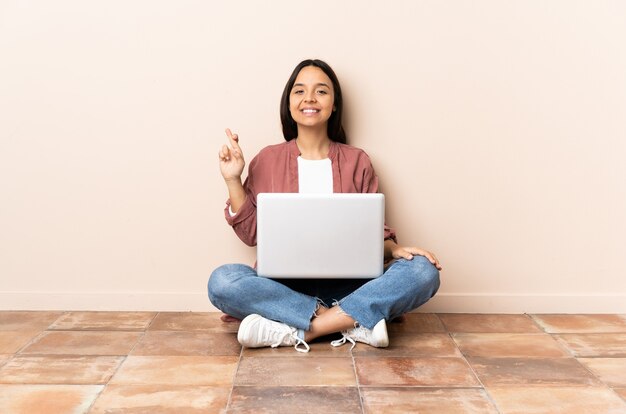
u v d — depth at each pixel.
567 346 1.92
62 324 2.11
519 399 1.52
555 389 1.58
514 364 1.76
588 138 2.24
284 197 1.76
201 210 2.24
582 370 1.72
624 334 2.04
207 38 2.17
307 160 2.11
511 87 2.21
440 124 2.22
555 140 2.24
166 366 1.73
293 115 2.08
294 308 1.89
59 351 1.84
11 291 2.26
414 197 2.26
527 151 2.24
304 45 2.18
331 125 2.16
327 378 1.64
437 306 2.29
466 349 1.89
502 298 2.29
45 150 2.21
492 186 2.26
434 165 2.24
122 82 2.19
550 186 2.26
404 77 2.20
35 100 2.19
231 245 2.26
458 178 2.25
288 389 1.57
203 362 1.76
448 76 2.21
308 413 1.43
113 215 2.24
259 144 2.22
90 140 2.21
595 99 2.23
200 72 2.19
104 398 1.51
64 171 2.22
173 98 2.20
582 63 2.21
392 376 1.66
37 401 1.50
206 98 2.20
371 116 2.22
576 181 2.26
